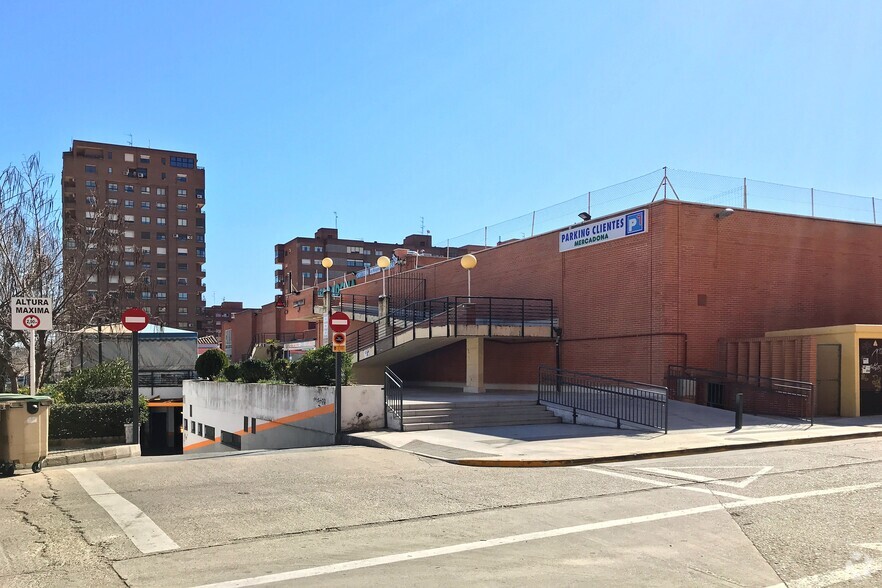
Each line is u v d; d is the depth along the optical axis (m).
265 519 7.28
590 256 23.02
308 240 118.81
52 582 5.22
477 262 29.77
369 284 41.97
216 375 28.44
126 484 9.28
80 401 20.44
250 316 69.62
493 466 11.12
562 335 24.11
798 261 22.61
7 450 9.97
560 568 5.61
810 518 7.32
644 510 7.77
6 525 6.93
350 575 5.41
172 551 6.06
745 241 21.58
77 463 13.33
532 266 26.03
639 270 20.92
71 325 23.86
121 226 27.45
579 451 12.28
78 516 7.34
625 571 5.55
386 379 16.31
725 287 21.05
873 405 18.66
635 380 20.83
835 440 14.63
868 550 6.14
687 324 20.25
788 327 22.12
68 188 101.44
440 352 31.81
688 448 12.70
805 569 5.62
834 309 23.20
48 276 23.06
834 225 23.55
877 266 24.48
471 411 17.39
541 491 8.91
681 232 20.38
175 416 32.91
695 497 8.48
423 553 6.04
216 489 8.95
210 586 5.14
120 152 105.31
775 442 13.77
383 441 13.80
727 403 19.69
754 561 5.83
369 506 7.96
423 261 38.56
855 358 18.44
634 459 11.95
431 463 11.38
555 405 18.14
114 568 5.57
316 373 17.84
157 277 105.94
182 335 34.81
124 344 33.28
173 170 108.75
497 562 5.77
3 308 21.69
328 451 12.88
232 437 23.75
